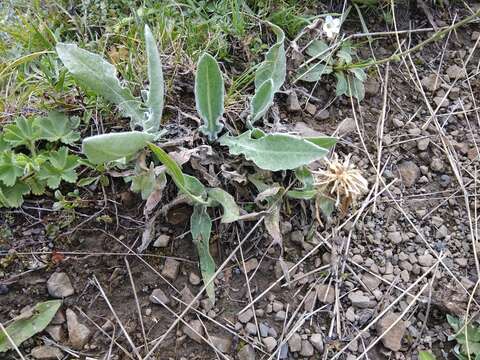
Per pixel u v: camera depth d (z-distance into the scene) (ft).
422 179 1.16
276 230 0.99
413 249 1.08
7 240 0.97
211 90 1.02
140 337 0.94
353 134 1.18
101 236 0.99
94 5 1.26
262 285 1.00
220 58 1.18
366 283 1.03
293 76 1.20
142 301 0.97
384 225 1.09
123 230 1.00
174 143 1.01
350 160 1.15
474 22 1.38
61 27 1.25
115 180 1.02
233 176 1.01
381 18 1.34
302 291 1.01
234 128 1.08
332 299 1.01
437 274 1.05
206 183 1.02
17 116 1.06
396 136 1.20
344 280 1.03
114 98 1.02
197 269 0.99
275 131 1.08
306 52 1.22
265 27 1.24
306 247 1.04
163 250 1.00
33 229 0.98
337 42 1.25
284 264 1.00
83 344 0.93
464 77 1.30
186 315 0.97
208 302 0.97
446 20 1.38
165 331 0.95
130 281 0.98
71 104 1.07
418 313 1.02
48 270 0.96
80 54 0.99
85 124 1.06
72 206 0.98
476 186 1.15
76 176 0.99
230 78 1.17
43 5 1.29
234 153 1.00
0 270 0.95
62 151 1.00
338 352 0.97
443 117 1.24
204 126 1.04
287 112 1.17
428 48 1.33
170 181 1.01
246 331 0.96
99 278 0.97
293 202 1.06
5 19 1.27
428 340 0.99
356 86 1.22
